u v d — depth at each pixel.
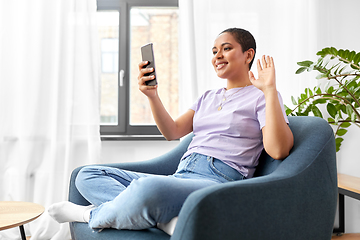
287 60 2.48
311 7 2.47
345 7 2.54
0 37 2.41
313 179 1.09
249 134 1.36
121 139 2.51
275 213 0.99
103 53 2.68
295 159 1.12
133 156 2.56
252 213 0.94
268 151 1.19
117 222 1.11
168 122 1.57
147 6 2.66
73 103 2.40
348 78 2.43
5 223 1.25
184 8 2.46
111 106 2.69
